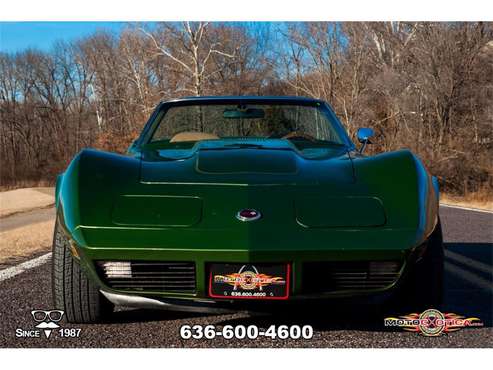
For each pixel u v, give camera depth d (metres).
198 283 2.07
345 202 2.23
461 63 25.06
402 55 27.80
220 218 2.13
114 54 39.50
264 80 29.08
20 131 46.78
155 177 2.41
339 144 3.24
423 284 2.40
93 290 2.40
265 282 2.06
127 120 31.94
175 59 24.98
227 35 26.91
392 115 26.80
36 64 45.84
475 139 24.50
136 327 2.48
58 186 2.39
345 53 29.67
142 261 2.08
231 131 3.51
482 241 5.37
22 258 4.68
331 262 2.07
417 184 2.33
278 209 2.17
